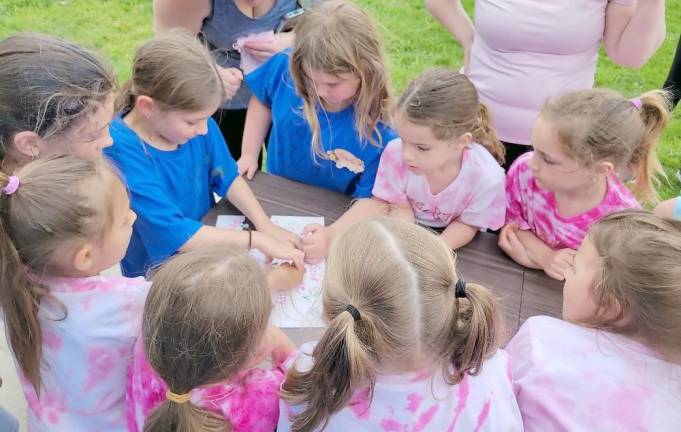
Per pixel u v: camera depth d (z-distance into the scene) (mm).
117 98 1998
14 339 1507
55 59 1659
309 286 1967
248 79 2586
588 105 1906
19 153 1703
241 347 1365
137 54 1926
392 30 5055
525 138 2703
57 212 1400
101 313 1504
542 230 2205
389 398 1301
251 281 1378
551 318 1571
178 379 1354
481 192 2135
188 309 1320
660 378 1382
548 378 1429
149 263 2100
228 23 2562
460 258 2109
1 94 1628
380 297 1256
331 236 2115
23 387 1636
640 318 1391
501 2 2469
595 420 1359
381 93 2223
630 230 1463
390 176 2246
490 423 1370
